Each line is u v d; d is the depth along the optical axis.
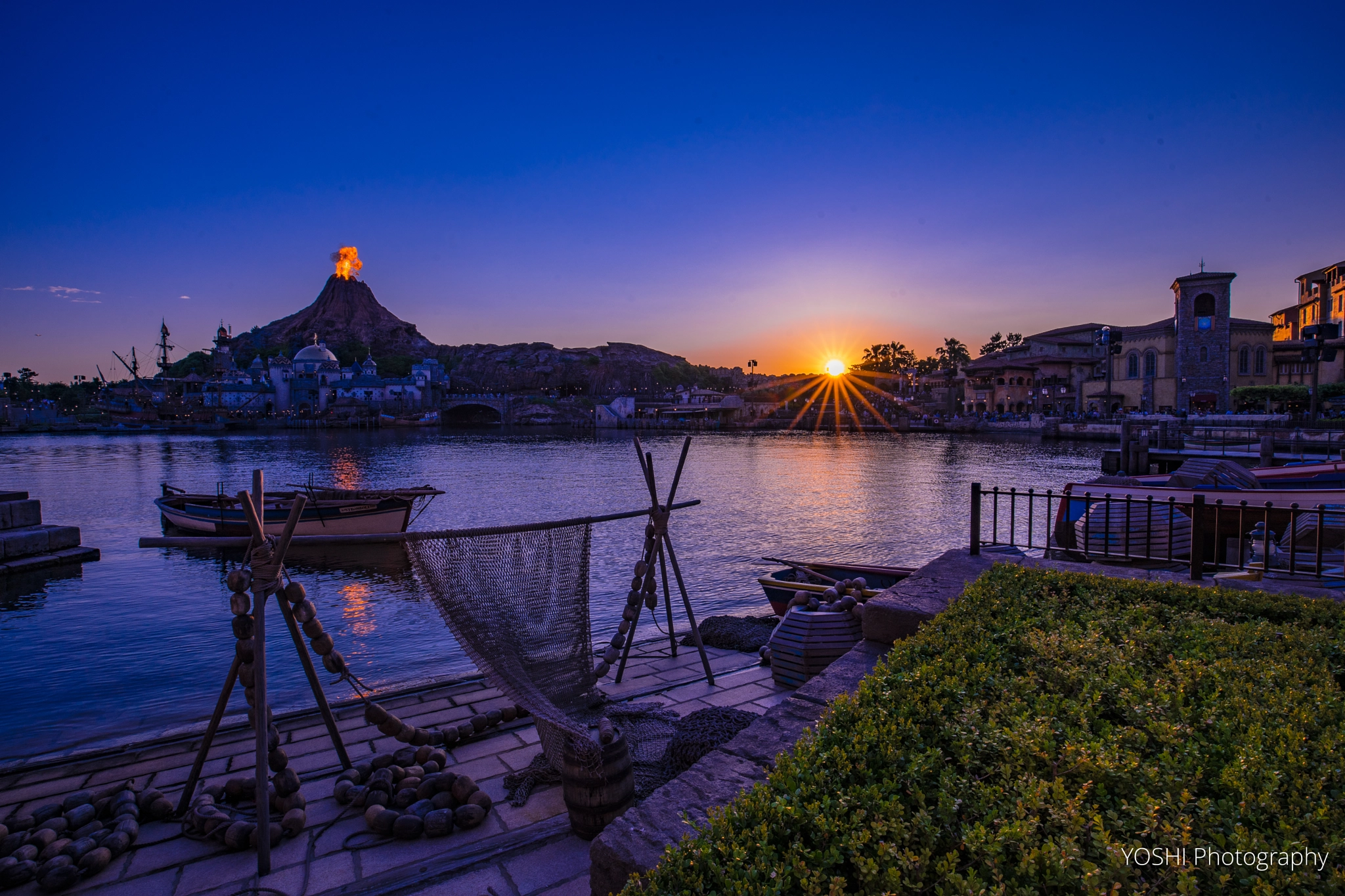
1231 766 2.82
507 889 4.31
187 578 21.14
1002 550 9.90
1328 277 91.94
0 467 69.88
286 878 4.52
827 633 7.45
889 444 99.12
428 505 40.19
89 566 22.97
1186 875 2.16
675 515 33.03
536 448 101.69
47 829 4.86
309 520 24.70
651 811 3.32
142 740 6.89
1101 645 4.67
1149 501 9.39
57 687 11.74
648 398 199.50
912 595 6.93
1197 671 4.02
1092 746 3.03
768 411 179.25
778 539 26.52
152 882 4.54
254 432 158.38
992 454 75.88
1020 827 2.41
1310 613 5.52
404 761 5.83
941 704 3.63
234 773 6.16
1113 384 99.94
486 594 5.48
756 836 2.56
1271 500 12.45
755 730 4.24
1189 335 87.56
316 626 5.30
